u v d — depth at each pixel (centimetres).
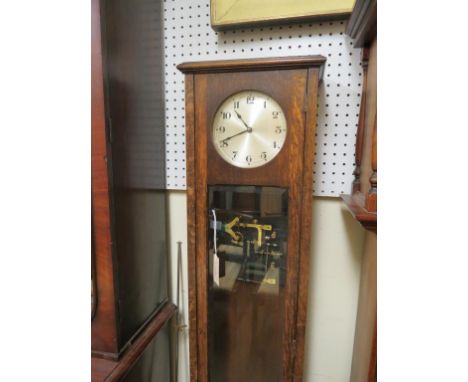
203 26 85
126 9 70
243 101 66
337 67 77
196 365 80
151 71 83
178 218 98
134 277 78
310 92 61
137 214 79
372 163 54
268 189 70
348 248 85
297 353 73
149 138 84
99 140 65
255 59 62
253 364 88
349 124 79
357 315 84
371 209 54
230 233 77
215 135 69
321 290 89
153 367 89
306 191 65
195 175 71
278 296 79
